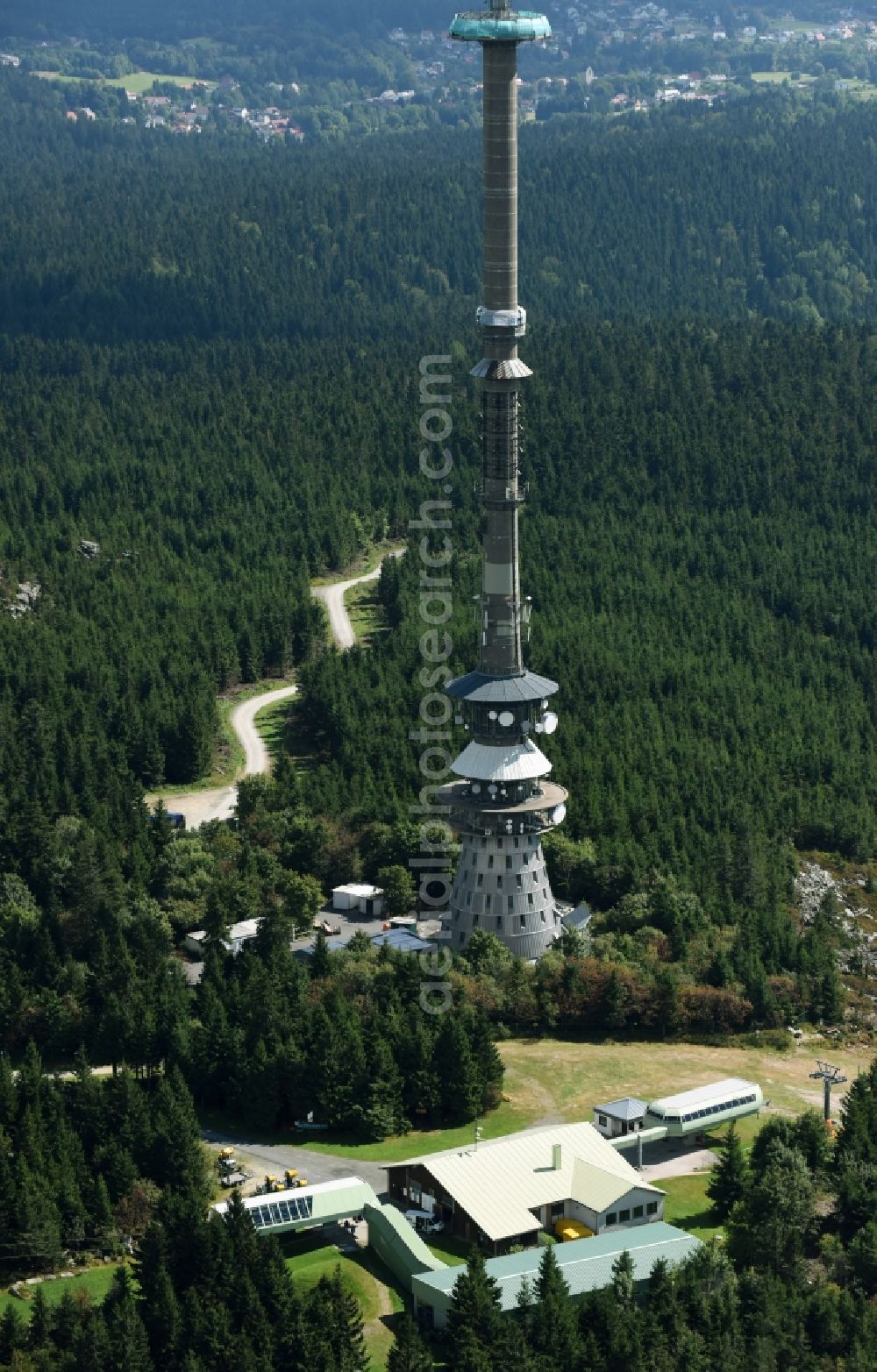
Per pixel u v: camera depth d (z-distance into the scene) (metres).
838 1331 196.25
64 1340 192.62
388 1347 193.62
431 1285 195.00
